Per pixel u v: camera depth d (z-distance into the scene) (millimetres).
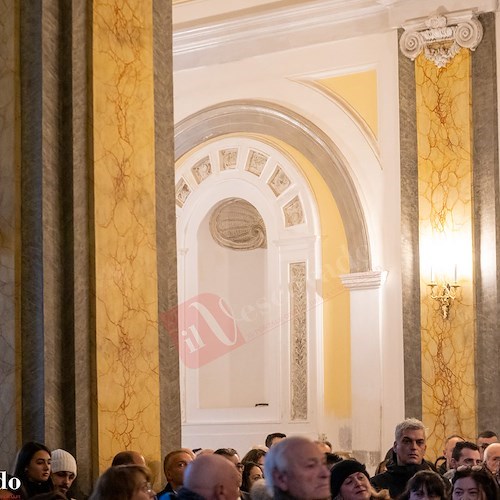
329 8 12633
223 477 3934
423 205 11984
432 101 12000
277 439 9391
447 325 11727
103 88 7309
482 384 11516
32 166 6875
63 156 7055
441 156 11930
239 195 14625
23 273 6840
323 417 13812
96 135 7207
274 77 13078
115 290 7285
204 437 14836
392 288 12336
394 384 12211
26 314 6816
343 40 12633
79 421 6941
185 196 14961
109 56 7391
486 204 11672
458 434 11531
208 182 14781
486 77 11758
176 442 7773
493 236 11609
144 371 7488
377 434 12344
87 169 7172
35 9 6961
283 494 3812
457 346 11656
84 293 7062
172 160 7980
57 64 7078
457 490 5723
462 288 11703
